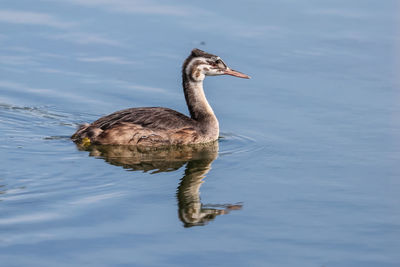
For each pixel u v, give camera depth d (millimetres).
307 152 17375
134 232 12672
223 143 18125
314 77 22297
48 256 11609
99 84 21469
